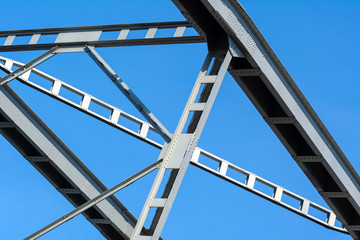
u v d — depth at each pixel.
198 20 16.28
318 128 20.08
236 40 16.64
